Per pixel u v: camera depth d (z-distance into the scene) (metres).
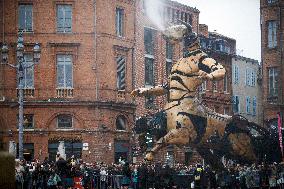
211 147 31.42
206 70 30.16
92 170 33.91
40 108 50.72
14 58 51.31
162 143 29.81
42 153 50.38
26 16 51.94
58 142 50.59
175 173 33.88
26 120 50.81
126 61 54.66
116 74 53.09
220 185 32.59
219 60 76.00
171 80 30.84
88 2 51.84
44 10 51.81
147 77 59.94
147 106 58.00
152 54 60.88
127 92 54.34
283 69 63.19
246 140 32.56
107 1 52.38
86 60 51.50
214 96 74.31
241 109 80.31
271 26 64.44
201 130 30.41
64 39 51.56
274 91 63.59
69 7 52.03
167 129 30.03
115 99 52.59
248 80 82.12
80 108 50.81
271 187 34.16
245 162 33.69
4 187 2.12
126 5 54.84
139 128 30.33
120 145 52.81
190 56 30.77
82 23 51.72
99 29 51.78
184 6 66.56
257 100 83.94
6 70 51.16
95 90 51.16
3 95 50.72
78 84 51.31
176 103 30.27
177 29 31.11
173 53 64.50
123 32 54.56
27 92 51.16
